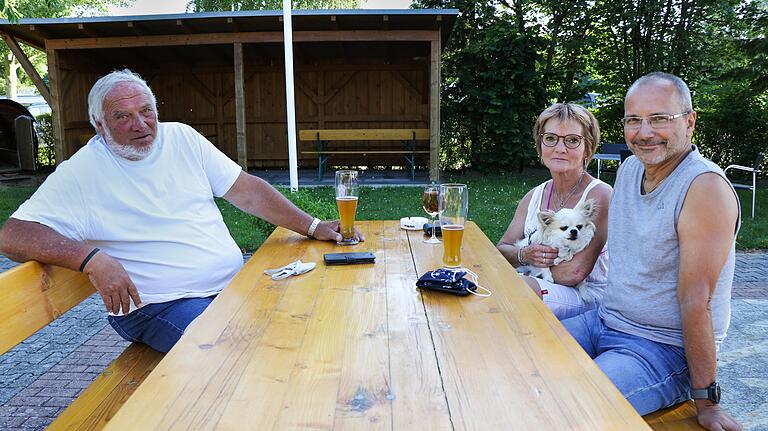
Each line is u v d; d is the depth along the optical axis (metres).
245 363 1.42
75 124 11.41
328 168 13.00
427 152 10.99
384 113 12.72
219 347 1.51
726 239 1.74
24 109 11.80
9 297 1.85
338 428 1.13
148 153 2.52
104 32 9.86
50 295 2.11
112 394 2.06
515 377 1.33
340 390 1.28
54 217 2.27
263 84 12.74
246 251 5.89
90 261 2.06
